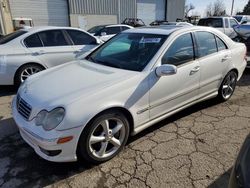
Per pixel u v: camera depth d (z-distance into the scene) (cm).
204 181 245
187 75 336
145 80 289
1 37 586
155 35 340
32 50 523
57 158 240
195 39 355
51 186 242
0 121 380
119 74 289
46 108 238
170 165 269
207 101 445
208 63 368
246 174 152
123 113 279
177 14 2794
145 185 240
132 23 1983
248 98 469
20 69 512
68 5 2103
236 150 295
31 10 1948
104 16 2312
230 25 1196
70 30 578
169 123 364
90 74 297
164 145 307
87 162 272
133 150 297
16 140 324
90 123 248
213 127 353
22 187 241
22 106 266
